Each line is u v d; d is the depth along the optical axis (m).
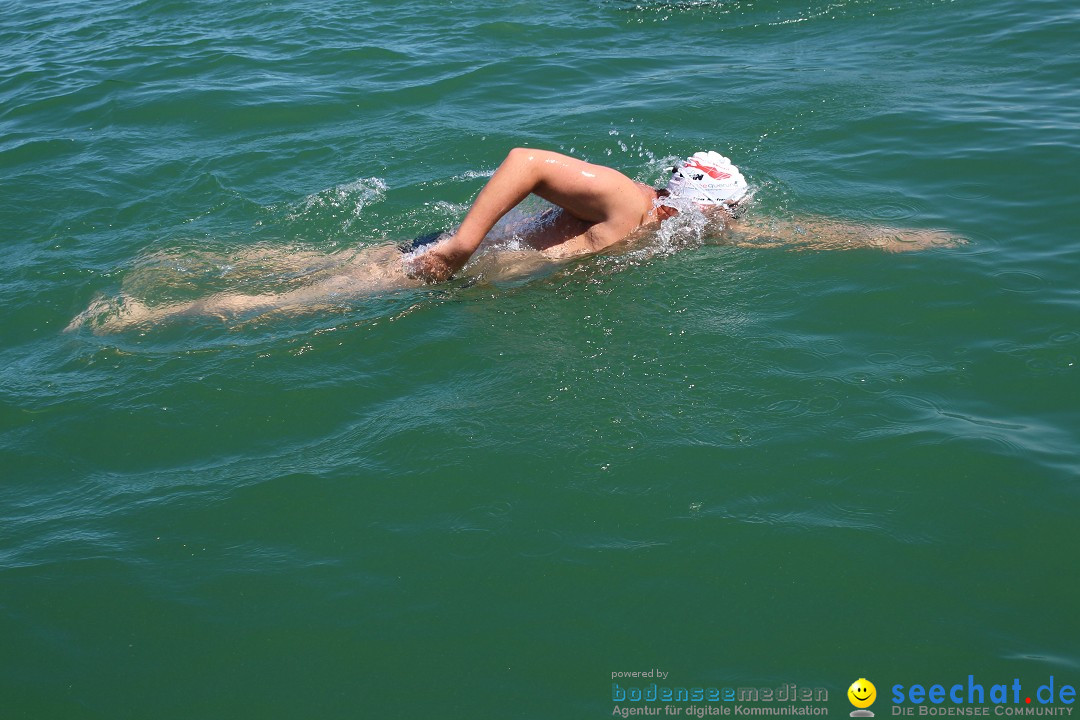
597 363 4.44
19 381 4.57
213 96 8.43
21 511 3.79
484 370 4.45
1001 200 5.94
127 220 6.37
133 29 10.53
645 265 5.25
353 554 3.50
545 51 9.45
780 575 3.32
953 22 9.59
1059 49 8.61
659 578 3.33
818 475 3.72
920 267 5.13
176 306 5.11
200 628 3.24
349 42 9.77
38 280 5.53
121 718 2.96
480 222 5.07
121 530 3.66
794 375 4.29
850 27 9.73
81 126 8.00
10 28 10.88
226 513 3.71
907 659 3.01
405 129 7.70
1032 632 3.08
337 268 5.42
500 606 3.26
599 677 3.00
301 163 7.16
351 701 2.98
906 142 6.93
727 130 7.43
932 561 3.35
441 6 10.74
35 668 3.12
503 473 3.81
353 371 4.50
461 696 2.97
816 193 6.23
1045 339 4.47
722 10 10.45
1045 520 3.48
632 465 3.81
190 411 4.30
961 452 3.79
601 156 7.12
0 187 6.84
